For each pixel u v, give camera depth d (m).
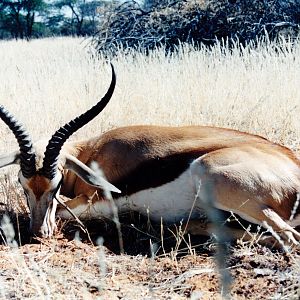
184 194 5.86
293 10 17.67
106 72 12.27
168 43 17.48
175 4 18.17
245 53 12.23
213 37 17.41
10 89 11.40
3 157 5.84
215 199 5.48
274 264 4.89
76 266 5.05
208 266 5.00
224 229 5.43
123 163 6.21
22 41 33.12
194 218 5.98
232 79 10.55
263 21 17.36
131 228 6.04
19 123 5.67
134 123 9.44
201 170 5.59
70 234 5.98
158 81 10.77
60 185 6.00
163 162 5.98
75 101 10.43
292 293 4.31
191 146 5.95
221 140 5.97
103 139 6.57
